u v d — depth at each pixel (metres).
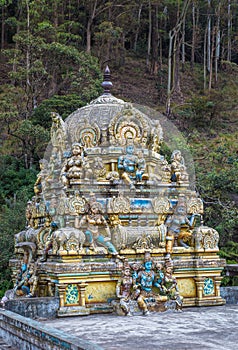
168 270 6.66
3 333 5.46
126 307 6.22
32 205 7.93
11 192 21.88
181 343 4.56
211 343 4.56
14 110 24.30
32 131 22.33
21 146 25.94
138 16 40.41
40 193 8.02
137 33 42.09
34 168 23.34
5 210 18.22
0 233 14.70
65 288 6.24
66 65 27.66
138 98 34.88
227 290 7.41
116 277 6.54
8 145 26.47
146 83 37.78
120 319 5.95
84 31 39.66
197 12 41.06
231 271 9.47
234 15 43.81
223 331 5.17
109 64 39.06
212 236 7.22
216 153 24.20
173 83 34.84
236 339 4.76
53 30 29.42
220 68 43.44
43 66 27.17
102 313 6.39
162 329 5.29
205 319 5.93
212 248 7.20
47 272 6.57
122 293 6.39
